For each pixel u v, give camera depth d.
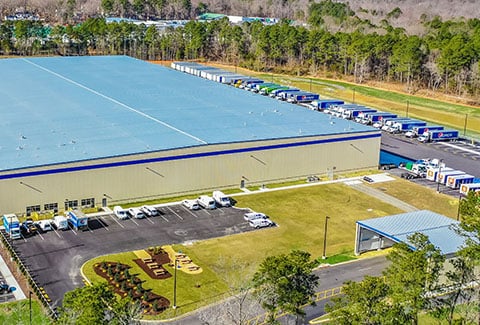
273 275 42.50
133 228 65.88
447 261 51.12
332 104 130.00
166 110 95.62
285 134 83.69
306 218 71.00
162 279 54.97
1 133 79.38
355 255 61.78
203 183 77.25
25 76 118.38
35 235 63.06
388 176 87.81
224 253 60.59
